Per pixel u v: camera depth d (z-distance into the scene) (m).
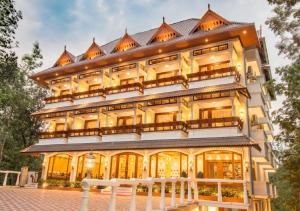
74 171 25.94
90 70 29.41
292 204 12.77
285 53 13.45
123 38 28.62
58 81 31.80
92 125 29.20
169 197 18.39
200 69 24.50
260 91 22.30
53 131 29.16
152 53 25.16
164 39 26.27
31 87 37.06
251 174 18.64
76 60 33.75
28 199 11.68
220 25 23.44
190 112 22.09
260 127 24.50
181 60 24.02
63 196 14.77
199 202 15.62
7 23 12.12
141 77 27.62
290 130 12.12
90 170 23.98
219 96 20.91
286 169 12.83
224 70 21.48
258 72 25.56
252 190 18.31
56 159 28.59
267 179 27.94
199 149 20.41
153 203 12.73
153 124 23.12
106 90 27.80
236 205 15.01
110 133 25.34
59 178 27.52
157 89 24.50
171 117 24.56
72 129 28.25
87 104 27.98
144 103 24.42
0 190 16.84
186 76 24.56
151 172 22.58
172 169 22.17
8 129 34.50
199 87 22.33
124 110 25.39
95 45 30.80
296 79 11.37
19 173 25.14
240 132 19.75
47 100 31.66
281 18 13.56
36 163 37.00
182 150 21.00
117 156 24.61
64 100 30.28
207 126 20.61
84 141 26.72
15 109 34.44
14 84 33.09
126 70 27.05
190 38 22.62
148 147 21.59
